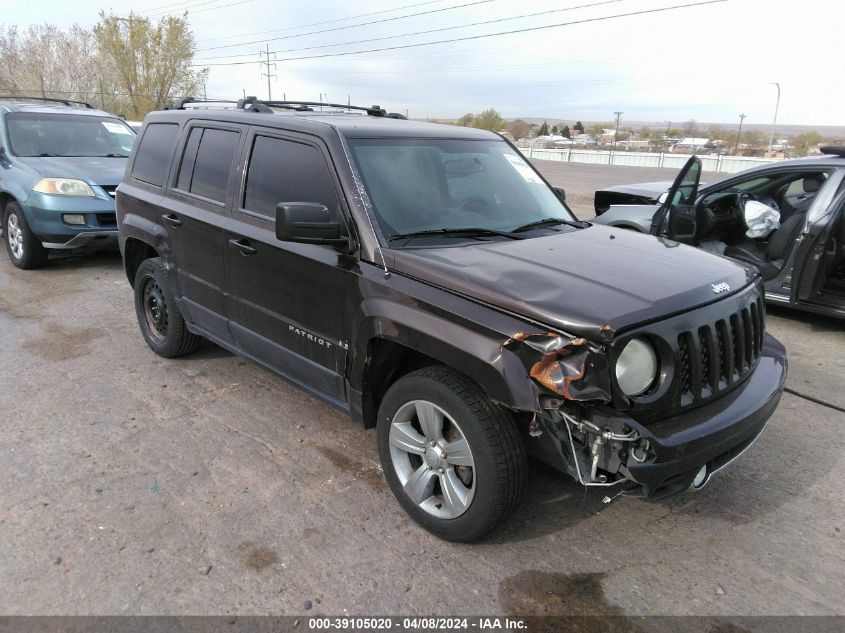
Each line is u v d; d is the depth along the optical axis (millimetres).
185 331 4875
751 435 2883
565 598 2648
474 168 3889
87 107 9945
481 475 2684
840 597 2674
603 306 2492
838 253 5754
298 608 2564
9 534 2967
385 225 3178
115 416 4164
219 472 3520
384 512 3189
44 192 7426
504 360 2494
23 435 3893
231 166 4020
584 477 2545
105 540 2938
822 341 5824
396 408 3037
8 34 59000
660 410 2527
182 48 55406
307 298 3432
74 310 6422
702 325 2680
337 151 3369
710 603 2633
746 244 6547
